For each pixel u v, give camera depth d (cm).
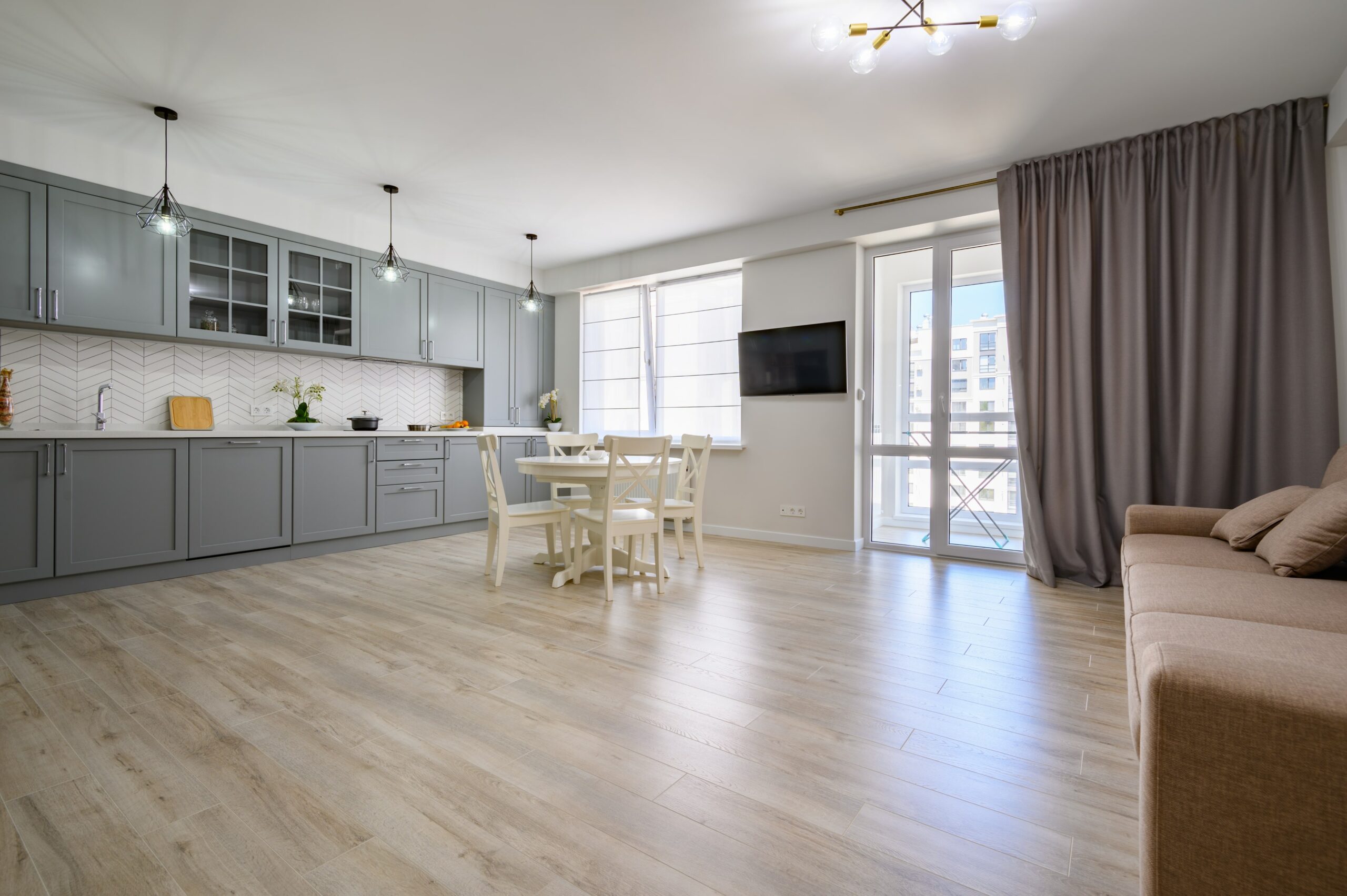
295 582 360
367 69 285
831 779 158
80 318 346
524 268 626
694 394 568
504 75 290
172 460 366
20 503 314
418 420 564
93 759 166
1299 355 305
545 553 416
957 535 437
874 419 478
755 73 288
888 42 264
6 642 257
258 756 167
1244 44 262
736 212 472
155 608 307
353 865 125
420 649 250
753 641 262
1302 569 183
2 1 237
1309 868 81
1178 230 336
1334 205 301
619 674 225
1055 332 368
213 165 387
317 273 459
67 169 342
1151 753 91
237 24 252
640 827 138
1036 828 139
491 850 130
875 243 464
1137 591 180
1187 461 327
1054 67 281
